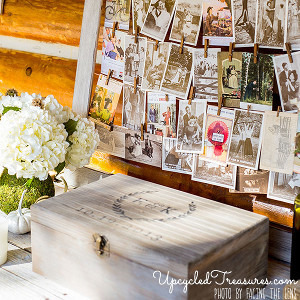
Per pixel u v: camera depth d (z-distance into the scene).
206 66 1.28
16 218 1.34
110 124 1.48
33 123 1.22
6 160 1.20
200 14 1.27
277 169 1.19
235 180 1.26
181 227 1.03
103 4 1.46
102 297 1.05
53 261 1.12
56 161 1.24
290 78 1.15
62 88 1.62
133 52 1.40
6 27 1.76
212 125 1.29
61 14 1.59
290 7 1.13
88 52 1.48
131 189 1.25
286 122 1.17
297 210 1.07
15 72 1.76
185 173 1.36
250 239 1.04
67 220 1.07
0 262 1.19
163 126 1.37
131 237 0.98
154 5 1.34
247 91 1.22
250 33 1.20
